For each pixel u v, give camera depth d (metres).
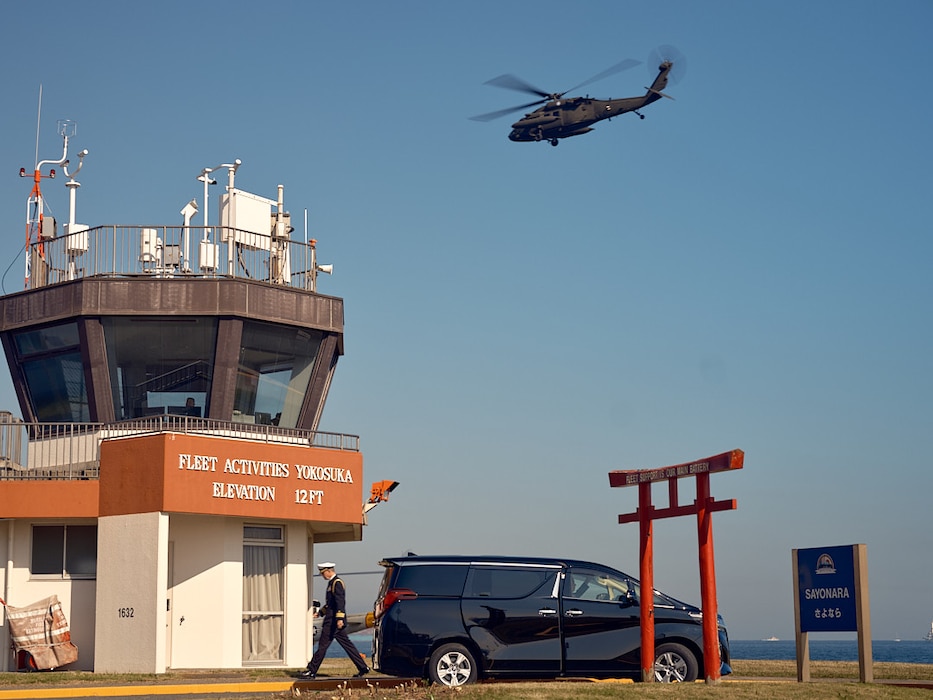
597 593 18.73
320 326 29.23
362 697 16.88
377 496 29.14
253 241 29.39
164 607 24.11
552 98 54.16
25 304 28.69
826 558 18.91
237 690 19.05
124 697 18.52
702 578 17.75
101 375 27.83
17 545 26.19
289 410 29.09
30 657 25.11
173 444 24.59
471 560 18.64
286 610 26.98
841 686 17.48
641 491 18.80
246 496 25.44
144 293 27.91
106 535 25.00
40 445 28.38
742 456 17.06
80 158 30.44
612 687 16.80
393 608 18.27
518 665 18.19
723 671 18.81
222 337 27.95
